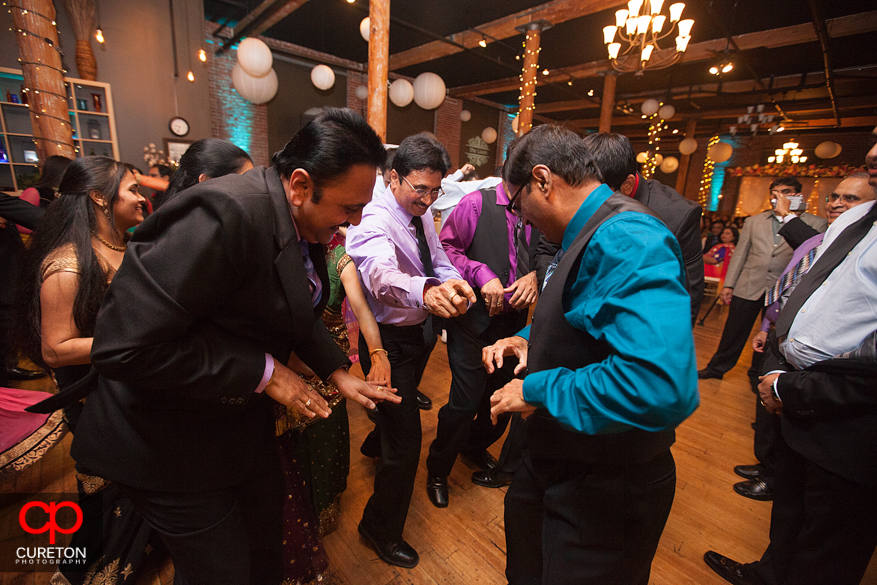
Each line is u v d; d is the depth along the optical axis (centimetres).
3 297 222
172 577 137
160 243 64
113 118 540
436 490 177
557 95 1115
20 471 144
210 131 680
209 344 71
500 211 169
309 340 103
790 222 210
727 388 299
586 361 81
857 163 1132
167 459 78
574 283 81
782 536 127
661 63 443
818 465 107
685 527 169
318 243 88
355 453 207
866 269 102
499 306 151
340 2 603
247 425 87
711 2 491
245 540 92
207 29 694
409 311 132
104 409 80
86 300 110
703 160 1382
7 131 470
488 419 192
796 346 118
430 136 133
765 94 888
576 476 88
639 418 63
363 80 930
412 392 140
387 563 148
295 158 71
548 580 91
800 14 552
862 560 105
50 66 336
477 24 652
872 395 93
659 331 61
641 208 76
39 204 240
